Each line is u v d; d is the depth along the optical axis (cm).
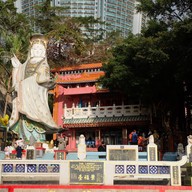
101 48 5316
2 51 4141
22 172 1568
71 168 1535
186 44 2856
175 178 1543
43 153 2378
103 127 4159
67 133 4275
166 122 3578
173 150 3247
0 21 4597
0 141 3147
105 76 3825
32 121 2848
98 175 1523
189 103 3697
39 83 2939
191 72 2925
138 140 3020
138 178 1575
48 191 1498
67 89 4253
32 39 3100
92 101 4275
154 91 3362
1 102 4331
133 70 3406
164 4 3047
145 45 2927
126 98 4088
